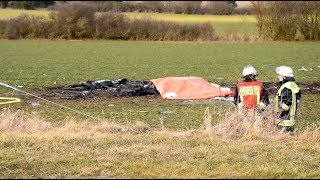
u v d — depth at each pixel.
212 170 30.14
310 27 188.12
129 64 112.69
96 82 76.25
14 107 60.34
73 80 85.12
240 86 41.78
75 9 196.25
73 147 34.84
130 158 32.41
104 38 195.38
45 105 62.22
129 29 193.75
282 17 187.62
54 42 179.62
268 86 78.50
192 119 54.56
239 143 36.34
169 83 69.00
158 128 48.81
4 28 191.12
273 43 179.25
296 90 40.50
